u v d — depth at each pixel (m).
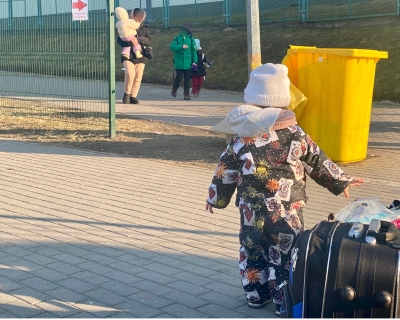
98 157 9.55
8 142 10.78
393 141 11.33
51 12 12.70
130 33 15.81
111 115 10.96
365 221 3.98
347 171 8.73
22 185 7.70
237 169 4.11
